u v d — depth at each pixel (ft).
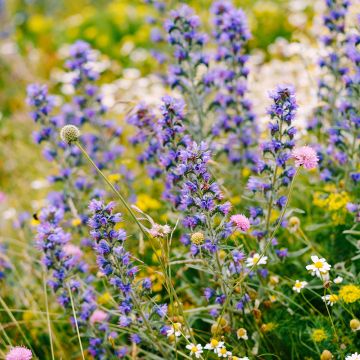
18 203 6.29
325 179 5.20
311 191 5.38
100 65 8.41
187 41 5.28
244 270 4.83
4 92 8.98
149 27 10.09
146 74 9.44
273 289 4.85
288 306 4.80
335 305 4.77
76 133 4.37
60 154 5.63
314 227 5.00
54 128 5.57
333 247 5.03
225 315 4.76
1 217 6.26
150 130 5.22
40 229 4.84
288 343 4.72
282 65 7.21
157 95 7.35
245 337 4.61
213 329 4.63
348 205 4.91
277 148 4.72
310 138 5.75
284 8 9.73
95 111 5.79
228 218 5.04
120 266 4.60
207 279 5.01
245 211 5.27
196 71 5.32
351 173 5.12
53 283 4.86
